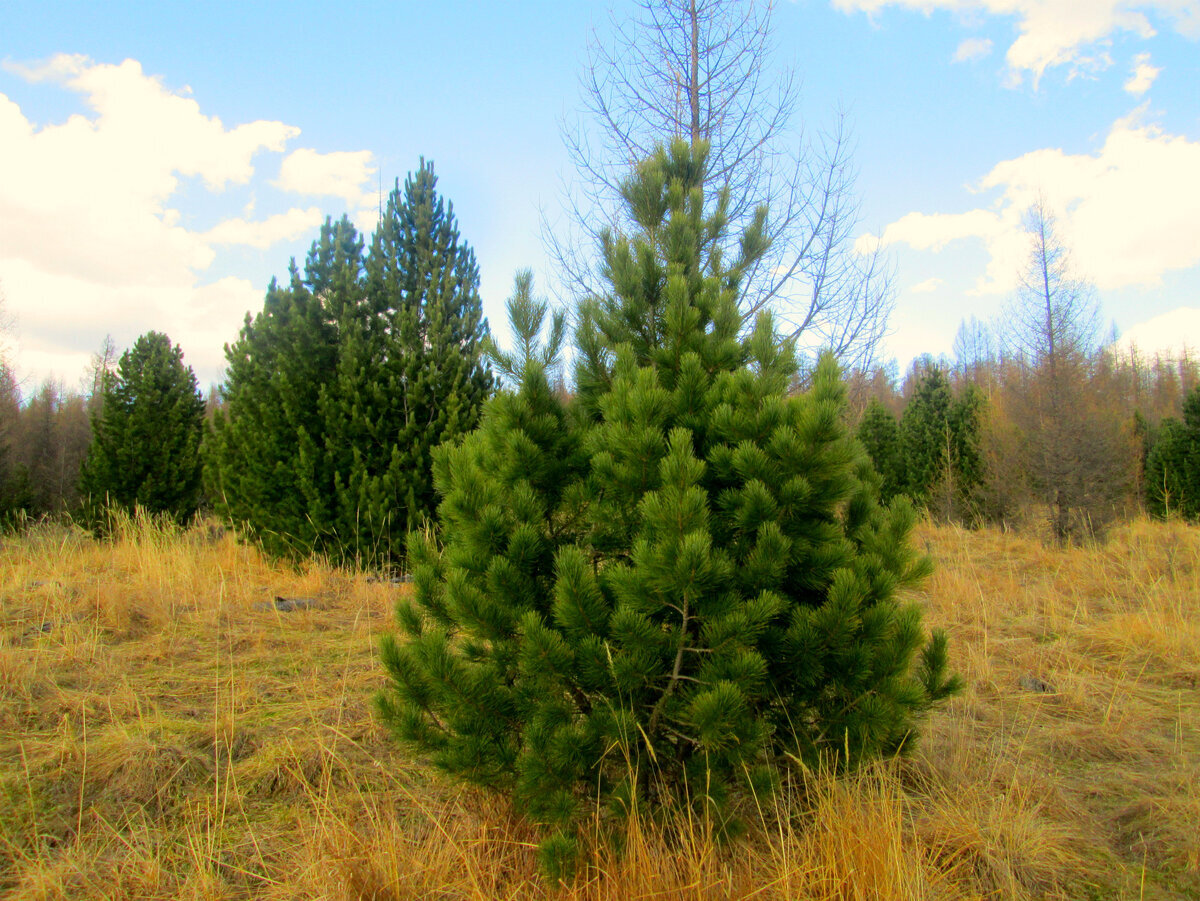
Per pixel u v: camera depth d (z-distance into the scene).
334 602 6.96
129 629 5.66
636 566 2.75
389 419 8.38
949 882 2.74
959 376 50.19
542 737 2.57
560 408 3.31
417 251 12.32
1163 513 15.53
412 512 7.93
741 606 2.60
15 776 3.28
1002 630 6.65
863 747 2.75
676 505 2.56
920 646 2.96
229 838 3.01
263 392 8.98
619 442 2.83
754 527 2.73
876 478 3.69
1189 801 3.34
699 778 2.65
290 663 5.09
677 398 3.07
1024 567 10.09
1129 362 44.28
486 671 2.80
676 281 3.35
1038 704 4.73
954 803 3.27
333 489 8.21
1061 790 3.56
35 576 7.27
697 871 2.41
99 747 3.53
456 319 9.55
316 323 8.66
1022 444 13.59
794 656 2.77
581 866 2.49
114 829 2.97
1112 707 4.71
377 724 3.97
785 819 2.80
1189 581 8.12
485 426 3.37
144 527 8.97
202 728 3.83
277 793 3.37
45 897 2.53
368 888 2.56
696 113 8.11
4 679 4.29
